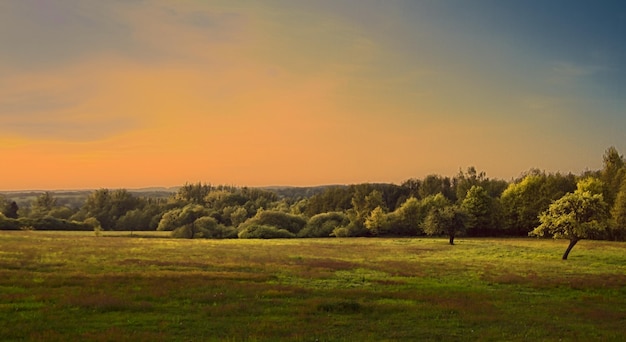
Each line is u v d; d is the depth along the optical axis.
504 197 117.00
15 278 34.25
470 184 145.62
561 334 20.62
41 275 36.50
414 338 19.48
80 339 17.64
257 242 97.00
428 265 53.62
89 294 28.06
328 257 63.56
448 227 92.75
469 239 107.56
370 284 37.44
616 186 109.75
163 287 31.73
